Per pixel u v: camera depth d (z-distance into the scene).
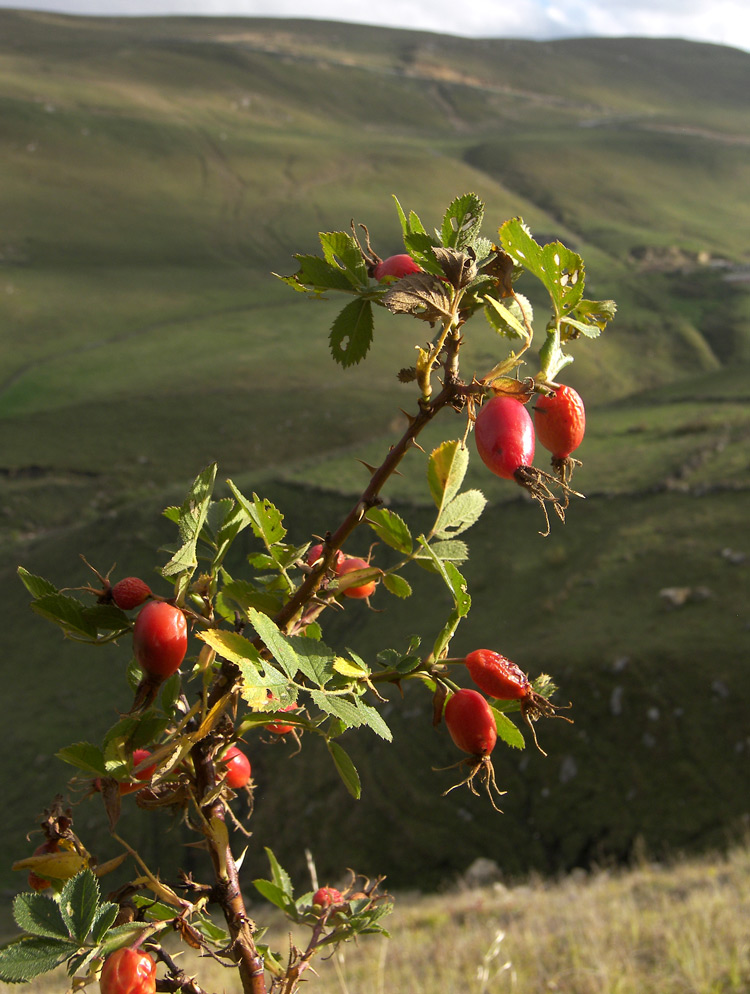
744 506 37.38
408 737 30.08
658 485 42.06
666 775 25.31
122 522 57.97
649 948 6.31
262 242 125.94
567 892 11.43
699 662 27.36
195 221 130.50
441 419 59.19
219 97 186.38
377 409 74.81
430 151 165.50
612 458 48.75
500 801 27.14
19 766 39.62
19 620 51.06
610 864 23.89
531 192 145.38
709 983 5.25
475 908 10.92
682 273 109.50
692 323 93.50
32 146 141.38
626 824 24.58
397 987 6.29
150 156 146.88
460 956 6.98
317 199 138.88
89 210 129.25
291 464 67.06
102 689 43.75
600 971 5.66
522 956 6.72
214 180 144.12
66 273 111.44
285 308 106.19
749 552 33.06
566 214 135.62
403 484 47.91
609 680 28.25
